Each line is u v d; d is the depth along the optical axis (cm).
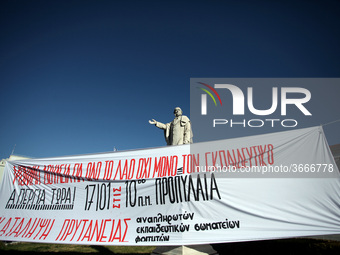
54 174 781
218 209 623
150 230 640
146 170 707
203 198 639
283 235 577
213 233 605
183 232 618
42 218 733
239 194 629
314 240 1038
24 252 982
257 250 952
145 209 666
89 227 682
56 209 733
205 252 670
